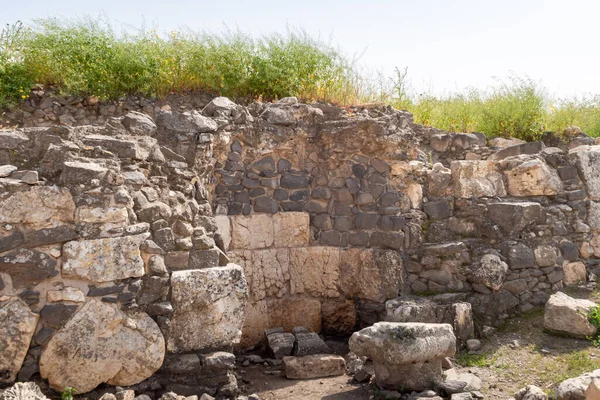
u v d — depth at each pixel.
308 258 6.70
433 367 4.89
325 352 5.93
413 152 6.85
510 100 9.44
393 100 9.09
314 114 6.84
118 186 4.35
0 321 3.94
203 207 5.29
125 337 4.26
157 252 4.48
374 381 5.14
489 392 4.84
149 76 8.28
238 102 8.28
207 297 4.60
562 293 6.11
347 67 8.27
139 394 4.32
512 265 6.32
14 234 4.02
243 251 6.37
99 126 4.94
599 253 7.02
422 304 5.97
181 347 4.53
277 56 8.30
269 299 6.53
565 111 9.73
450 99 10.24
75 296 4.13
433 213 6.81
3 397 3.66
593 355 5.23
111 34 8.59
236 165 6.43
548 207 6.78
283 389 5.14
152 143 5.05
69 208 4.16
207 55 8.44
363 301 6.56
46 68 8.09
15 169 4.15
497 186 6.95
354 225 6.73
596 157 7.21
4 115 7.75
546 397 4.41
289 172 6.77
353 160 6.75
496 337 5.89
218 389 4.58
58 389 4.09
